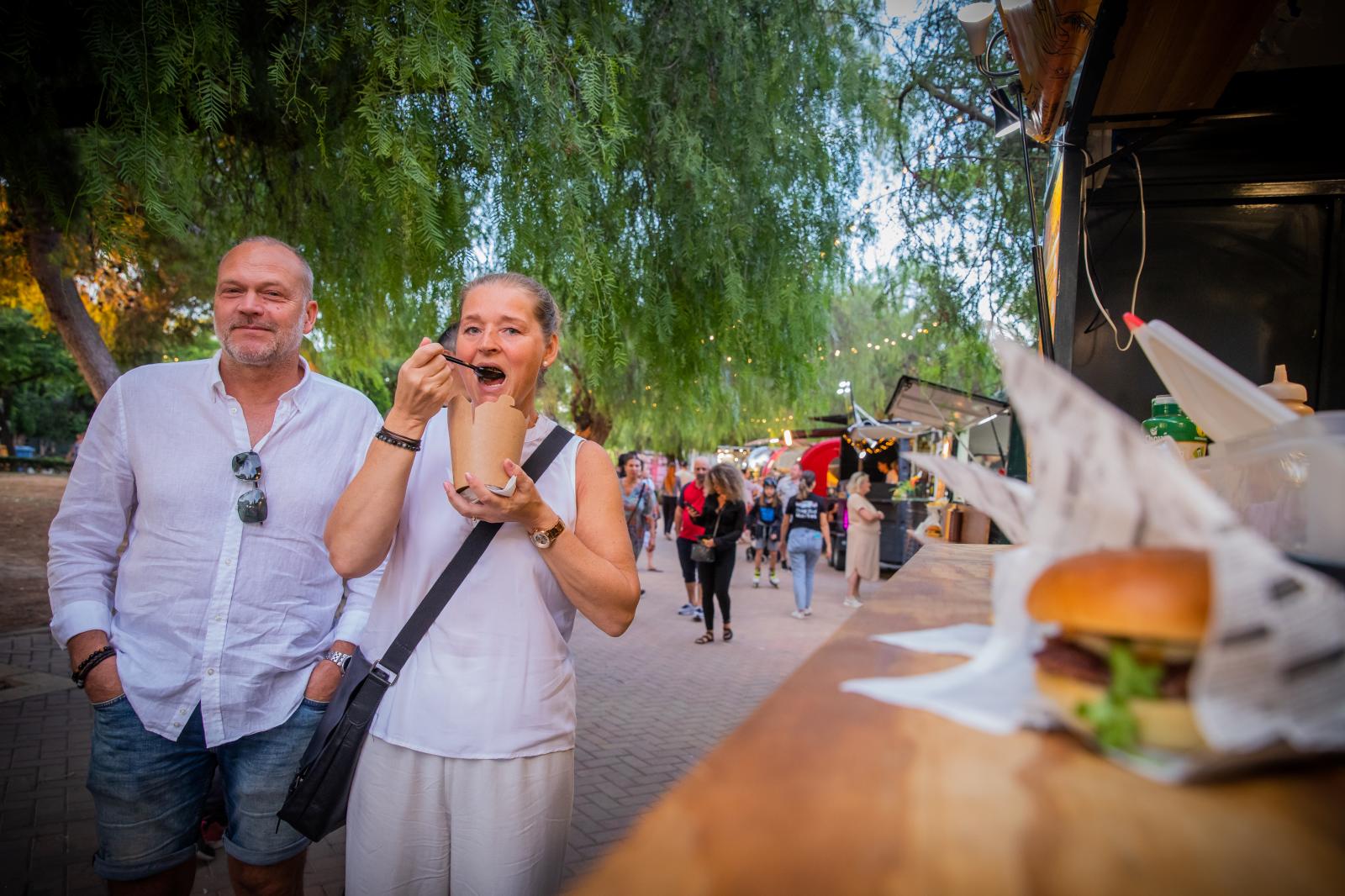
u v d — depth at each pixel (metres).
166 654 1.92
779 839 0.35
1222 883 0.31
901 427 14.29
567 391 13.16
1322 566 0.55
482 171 4.43
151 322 11.95
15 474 26.78
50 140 3.64
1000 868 0.32
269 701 1.98
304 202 5.43
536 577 1.65
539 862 1.59
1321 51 2.42
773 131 5.86
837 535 15.99
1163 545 0.44
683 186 5.64
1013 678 0.55
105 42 3.10
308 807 1.58
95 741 1.91
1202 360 0.66
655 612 9.95
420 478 1.74
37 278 8.30
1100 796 0.39
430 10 3.55
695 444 15.74
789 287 6.32
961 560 1.39
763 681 6.64
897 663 0.63
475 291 1.71
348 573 1.65
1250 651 0.39
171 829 1.93
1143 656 0.43
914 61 7.16
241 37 3.85
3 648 6.66
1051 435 0.47
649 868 0.34
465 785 1.55
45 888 2.96
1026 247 7.04
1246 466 0.67
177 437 1.99
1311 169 2.65
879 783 0.42
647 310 5.91
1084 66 2.20
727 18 5.49
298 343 2.08
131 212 3.45
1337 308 2.63
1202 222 2.76
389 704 1.60
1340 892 0.30
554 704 1.64
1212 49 2.06
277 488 2.02
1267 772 0.41
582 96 4.18
